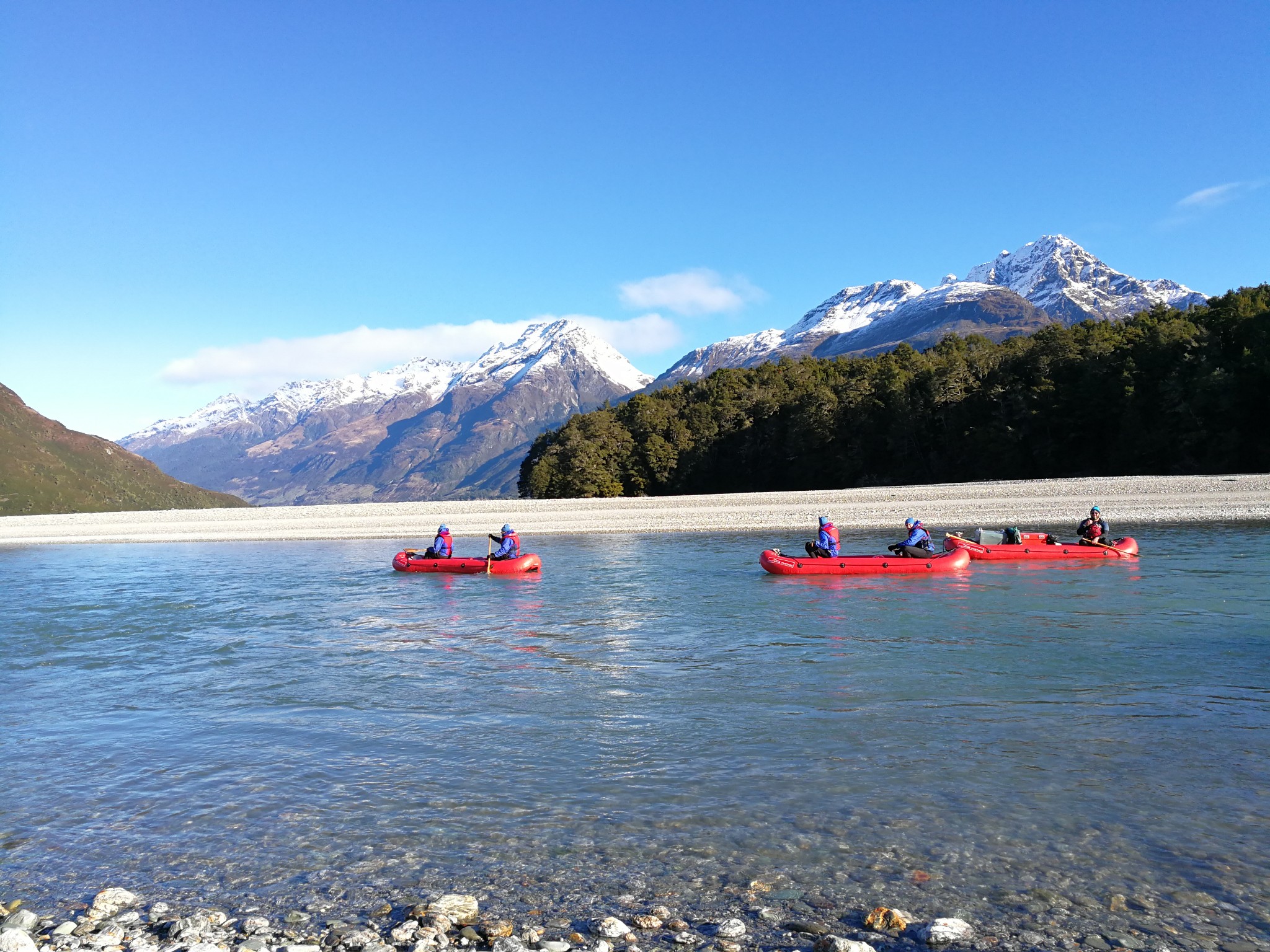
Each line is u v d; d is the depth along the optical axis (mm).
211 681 13172
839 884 6027
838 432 83375
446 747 9406
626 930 5461
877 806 7387
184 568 32625
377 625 18125
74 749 9797
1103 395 70062
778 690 11445
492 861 6574
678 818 7262
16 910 6059
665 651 14477
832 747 8984
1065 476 73000
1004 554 25516
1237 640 13836
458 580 26312
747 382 101938
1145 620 15836
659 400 101812
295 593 24000
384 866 6562
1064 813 7137
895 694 11078
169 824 7523
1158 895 5781
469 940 5406
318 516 57406
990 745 8883
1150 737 8992
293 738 9953
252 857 6812
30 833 7434
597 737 9594
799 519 43312
